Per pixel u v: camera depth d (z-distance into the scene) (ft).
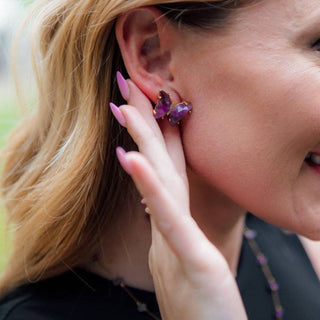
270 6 2.09
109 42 2.43
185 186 2.35
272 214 2.37
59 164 2.60
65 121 2.64
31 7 2.85
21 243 2.81
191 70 2.27
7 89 3.64
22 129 3.14
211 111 2.27
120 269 2.80
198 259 2.06
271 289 3.28
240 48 2.14
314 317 3.32
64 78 2.61
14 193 2.88
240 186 2.33
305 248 3.74
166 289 2.23
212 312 2.08
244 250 3.36
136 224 2.78
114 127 2.58
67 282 2.80
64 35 2.50
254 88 2.15
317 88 2.09
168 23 2.24
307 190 2.35
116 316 2.72
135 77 2.35
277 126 2.16
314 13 2.05
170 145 2.38
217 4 2.13
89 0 2.36
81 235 2.70
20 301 2.78
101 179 2.64
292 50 2.11
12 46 3.07
